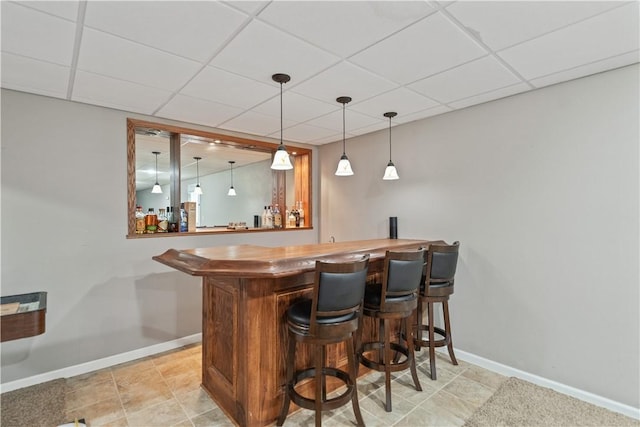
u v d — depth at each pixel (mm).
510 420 2127
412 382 2625
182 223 3455
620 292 2213
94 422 2123
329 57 2035
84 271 2799
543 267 2551
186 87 2471
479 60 2094
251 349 2012
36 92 2539
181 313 3328
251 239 3922
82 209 2791
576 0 1504
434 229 3270
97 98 2680
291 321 1974
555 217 2490
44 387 2535
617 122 2219
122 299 2986
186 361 3000
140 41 1825
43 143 2619
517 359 2689
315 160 4621
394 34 1787
